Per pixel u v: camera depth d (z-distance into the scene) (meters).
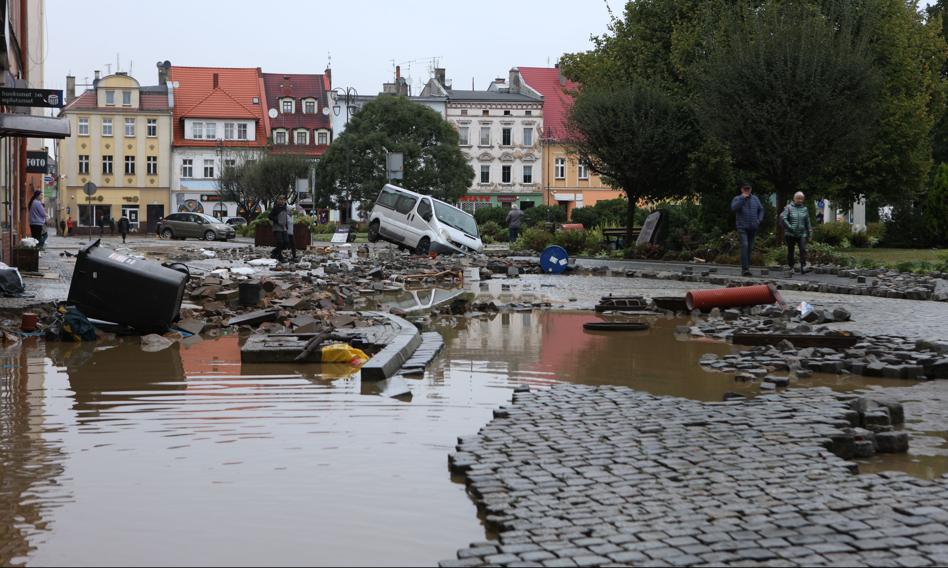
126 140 99.69
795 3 35.00
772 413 7.55
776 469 5.91
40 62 41.53
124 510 5.30
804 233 24.95
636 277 26.52
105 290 12.85
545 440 6.70
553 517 5.04
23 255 22.06
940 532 4.76
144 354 11.30
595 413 7.62
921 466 6.29
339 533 4.95
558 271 27.98
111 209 99.75
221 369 10.16
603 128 36.94
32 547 4.75
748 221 24.81
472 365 10.61
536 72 103.62
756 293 16.20
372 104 81.62
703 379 9.74
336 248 41.78
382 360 9.80
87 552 4.69
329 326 13.16
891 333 13.35
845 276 24.56
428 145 82.19
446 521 5.13
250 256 35.94
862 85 30.69
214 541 4.84
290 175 84.44
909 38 41.81
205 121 101.81
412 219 38.28
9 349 11.67
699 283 23.98
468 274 24.70
